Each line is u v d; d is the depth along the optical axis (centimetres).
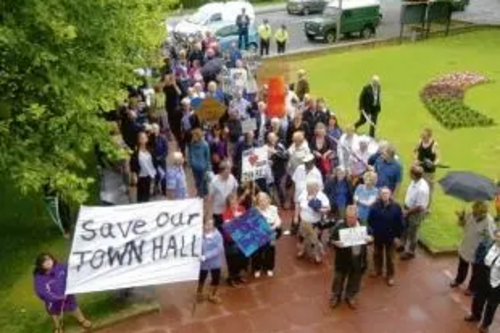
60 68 1248
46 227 1584
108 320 1216
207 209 1536
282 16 4400
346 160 1573
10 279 1377
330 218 1415
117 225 1194
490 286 1149
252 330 1209
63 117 1251
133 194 1589
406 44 3531
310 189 1369
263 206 1312
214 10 3472
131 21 1455
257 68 2566
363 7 3662
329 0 4403
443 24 3859
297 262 1416
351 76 2925
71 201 1465
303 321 1235
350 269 1236
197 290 1301
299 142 1555
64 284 1160
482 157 2008
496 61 3159
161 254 1218
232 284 1330
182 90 2127
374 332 1212
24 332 1208
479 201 1247
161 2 1717
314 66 3105
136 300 1279
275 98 1786
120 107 1719
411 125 2283
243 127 1686
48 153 1279
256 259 1345
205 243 1228
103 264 1190
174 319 1236
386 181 1468
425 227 1540
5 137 1224
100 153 1667
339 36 3638
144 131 1603
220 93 1925
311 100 1753
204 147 1573
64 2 1237
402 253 1434
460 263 1303
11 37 1096
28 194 1727
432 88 2669
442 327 1227
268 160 1547
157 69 2212
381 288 1337
